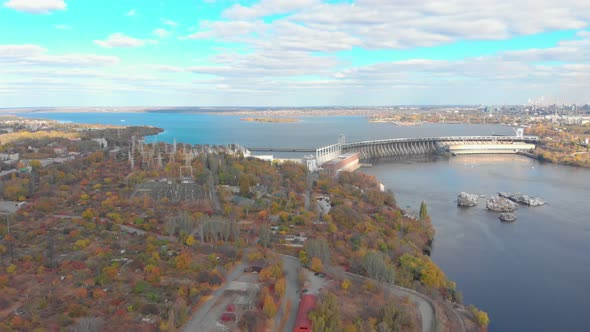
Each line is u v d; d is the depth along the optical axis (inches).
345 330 6584.6
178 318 6717.5
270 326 6919.3
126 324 6446.9
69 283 7716.5
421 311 7746.1
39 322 6441.9
